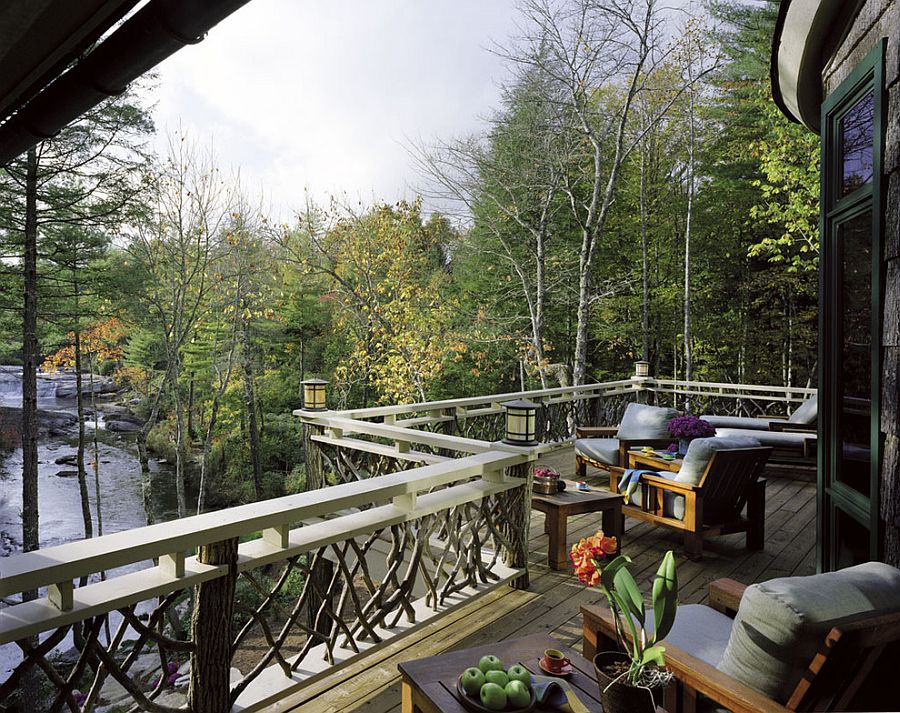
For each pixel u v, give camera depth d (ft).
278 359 60.23
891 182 7.07
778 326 45.62
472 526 10.58
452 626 9.95
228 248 46.01
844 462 8.90
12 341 39.19
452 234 50.03
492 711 4.94
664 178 47.47
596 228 39.73
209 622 6.45
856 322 8.46
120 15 5.28
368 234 47.80
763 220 41.14
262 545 7.17
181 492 42.73
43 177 34.24
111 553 5.49
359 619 8.27
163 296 43.83
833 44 9.45
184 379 53.83
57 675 5.33
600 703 5.17
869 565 5.50
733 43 40.83
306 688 8.05
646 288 44.09
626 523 15.78
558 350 51.11
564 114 40.60
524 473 11.54
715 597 7.64
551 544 12.56
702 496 12.94
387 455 15.96
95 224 36.22
